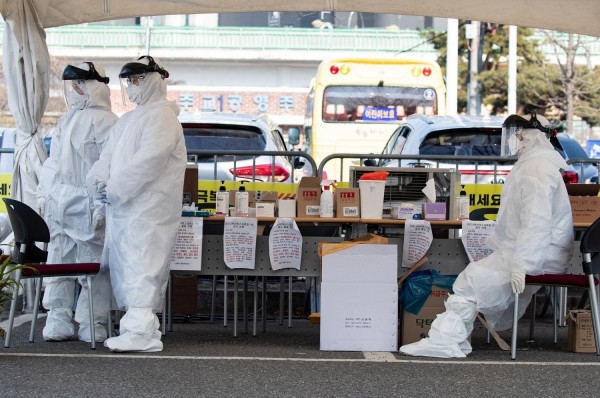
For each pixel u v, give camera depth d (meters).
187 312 11.51
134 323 8.64
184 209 9.75
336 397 6.77
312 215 9.95
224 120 15.22
